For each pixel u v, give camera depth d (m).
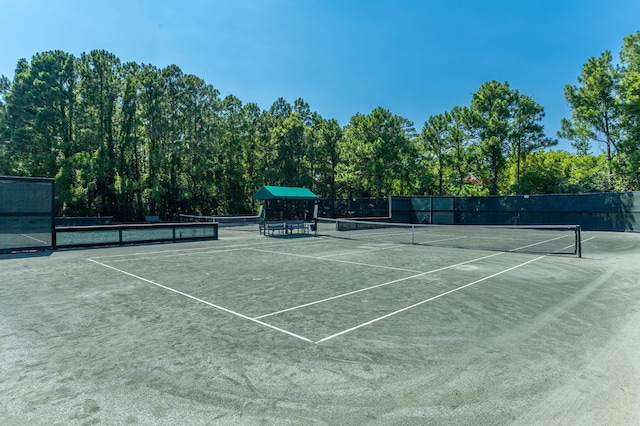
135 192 40.59
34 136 33.59
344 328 6.14
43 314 6.84
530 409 3.69
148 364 4.73
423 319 6.62
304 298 8.10
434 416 3.56
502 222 33.84
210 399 3.88
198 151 42.59
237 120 48.88
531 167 44.28
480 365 4.71
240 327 6.18
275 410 3.67
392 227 33.44
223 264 12.64
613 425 3.41
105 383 4.22
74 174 36.28
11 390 4.05
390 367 4.66
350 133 51.12
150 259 13.73
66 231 16.47
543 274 11.02
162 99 41.03
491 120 38.25
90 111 38.00
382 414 3.60
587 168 37.78
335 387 4.14
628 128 32.03
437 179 47.69
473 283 9.71
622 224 27.66
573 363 4.78
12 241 15.01
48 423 3.43
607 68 34.47
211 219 38.44
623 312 7.08
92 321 6.45
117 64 40.59
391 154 44.22
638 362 4.80
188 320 6.55
